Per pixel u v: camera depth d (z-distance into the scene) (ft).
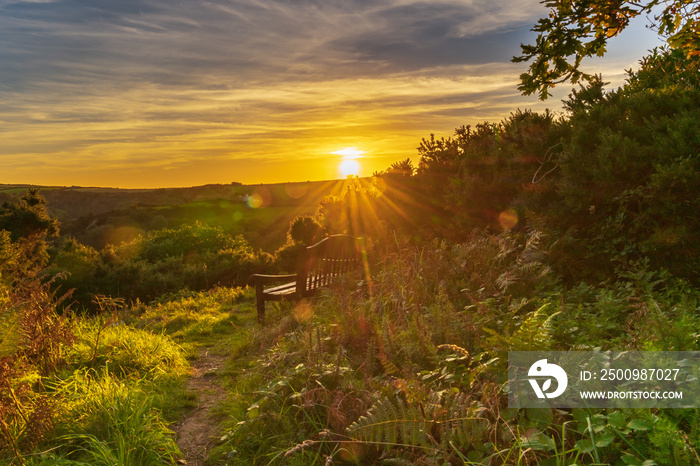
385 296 17.25
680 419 7.28
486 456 7.88
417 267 19.29
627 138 17.24
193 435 10.99
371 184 35.50
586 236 17.63
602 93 24.75
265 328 18.70
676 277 14.38
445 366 10.89
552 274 16.40
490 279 16.06
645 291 13.00
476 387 9.60
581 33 17.40
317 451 9.15
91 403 10.80
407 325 13.93
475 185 25.76
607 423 7.61
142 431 9.84
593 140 19.90
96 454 8.71
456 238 27.37
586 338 10.55
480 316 13.04
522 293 15.38
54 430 9.89
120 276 75.92
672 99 19.22
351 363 12.75
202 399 13.20
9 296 13.12
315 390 10.46
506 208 24.61
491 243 19.40
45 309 14.06
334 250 22.45
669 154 16.01
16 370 10.55
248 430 10.18
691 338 8.89
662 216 15.35
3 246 59.77
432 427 8.65
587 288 14.67
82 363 14.51
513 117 28.27
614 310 12.17
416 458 8.14
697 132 15.88
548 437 7.70
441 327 12.69
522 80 18.86
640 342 9.17
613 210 17.01
